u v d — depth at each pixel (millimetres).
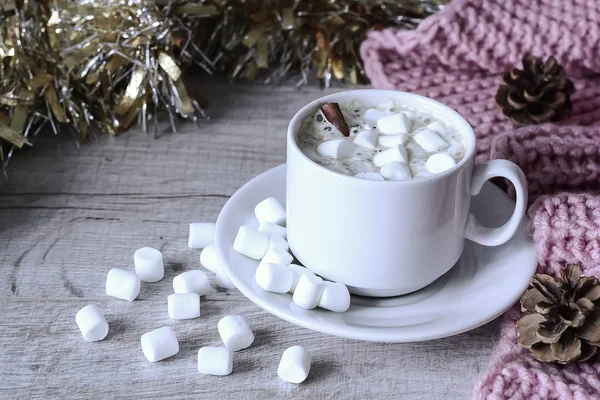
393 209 544
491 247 602
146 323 589
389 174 551
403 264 561
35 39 729
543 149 627
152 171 708
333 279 572
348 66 812
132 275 602
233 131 751
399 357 572
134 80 738
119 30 734
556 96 683
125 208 672
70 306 598
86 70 729
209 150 730
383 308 571
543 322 548
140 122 759
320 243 565
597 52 736
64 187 688
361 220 549
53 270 621
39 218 660
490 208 628
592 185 626
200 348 573
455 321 549
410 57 768
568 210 582
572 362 549
